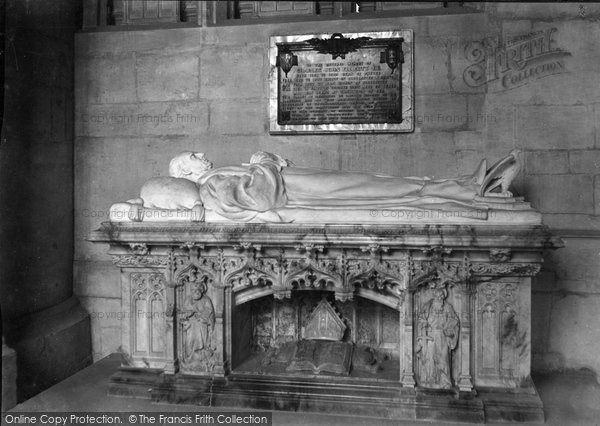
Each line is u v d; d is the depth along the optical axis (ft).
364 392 9.41
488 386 9.24
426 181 10.18
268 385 9.70
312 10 13.30
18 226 11.12
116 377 10.32
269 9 13.48
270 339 11.64
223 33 12.97
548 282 11.73
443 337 9.19
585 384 11.07
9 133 10.83
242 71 12.90
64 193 13.04
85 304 13.42
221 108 13.01
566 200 11.68
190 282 9.98
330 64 12.48
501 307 9.18
